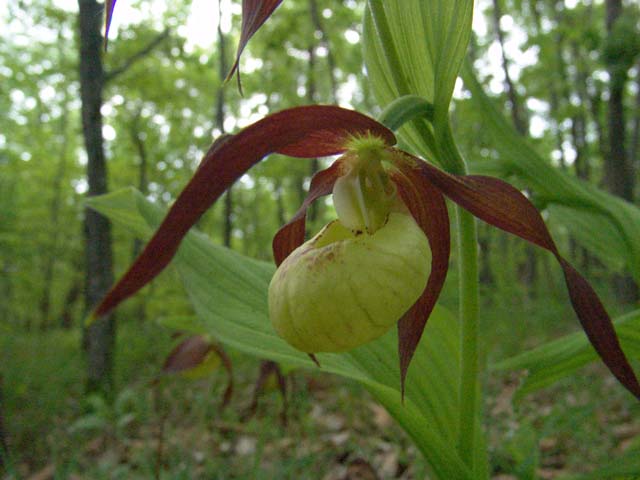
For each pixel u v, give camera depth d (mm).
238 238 24141
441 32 1671
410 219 1650
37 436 5449
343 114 1414
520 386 2066
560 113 14547
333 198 1689
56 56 16641
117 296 1137
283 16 13234
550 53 13438
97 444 4996
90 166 7668
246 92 13953
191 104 14828
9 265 15797
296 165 14086
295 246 1864
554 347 2047
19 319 18781
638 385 1428
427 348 2191
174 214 1186
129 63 8117
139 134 14383
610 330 1451
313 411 5160
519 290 9758
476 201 1625
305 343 1463
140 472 3994
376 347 2176
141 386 6238
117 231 16578
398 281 1479
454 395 2150
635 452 1686
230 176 1283
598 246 3588
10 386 7184
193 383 6707
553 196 3148
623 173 11375
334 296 1433
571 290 1491
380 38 1822
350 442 3818
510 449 2857
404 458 3682
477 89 3123
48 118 22891
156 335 9883
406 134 1934
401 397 1766
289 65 13805
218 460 3795
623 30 10695
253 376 7113
